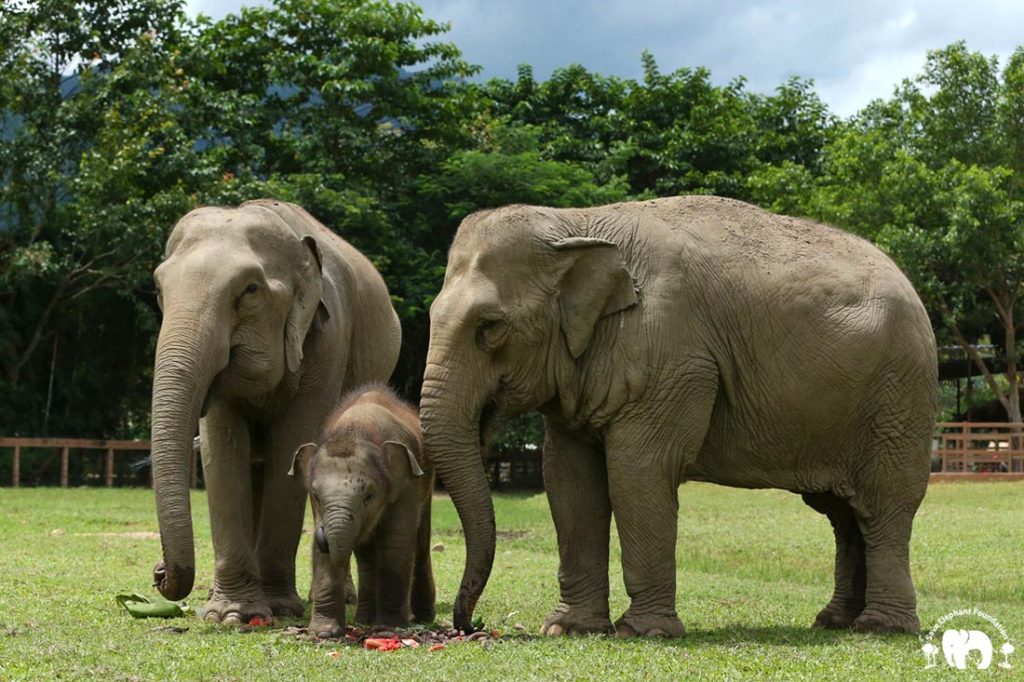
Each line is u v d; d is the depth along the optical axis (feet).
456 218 88.89
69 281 84.69
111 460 85.51
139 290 87.76
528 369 25.26
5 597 30.37
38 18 86.99
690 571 43.37
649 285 25.39
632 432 25.13
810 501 28.81
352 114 93.45
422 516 28.37
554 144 103.71
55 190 84.99
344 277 31.17
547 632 26.12
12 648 23.08
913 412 26.86
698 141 105.70
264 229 27.71
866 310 26.40
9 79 83.71
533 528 58.70
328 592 24.21
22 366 89.15
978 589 38.86
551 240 25.31
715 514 61.52
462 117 96.58
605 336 25.35
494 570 40.22
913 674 21.07
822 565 44.62
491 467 98.02
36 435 89.45
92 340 93.50
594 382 25.31
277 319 27.43
